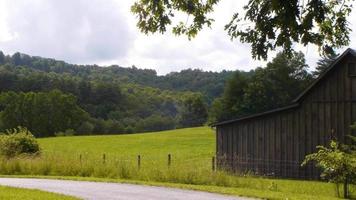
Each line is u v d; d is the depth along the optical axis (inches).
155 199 676.7
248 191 757.9
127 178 991.6
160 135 3120.1
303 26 427.5
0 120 4872.0
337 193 811.4
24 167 1120.8
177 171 926.4
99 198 685.3
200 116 6363.2
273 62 3607.3
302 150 1268.5
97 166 1064.2
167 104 7185.0
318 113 1261.1
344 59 1240.2
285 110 1294.3
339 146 1168.8
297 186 960.9
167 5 518.9
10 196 647.8
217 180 884.0
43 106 4965.6
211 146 2301.9
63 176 1048.2
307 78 3661.4
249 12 453.4
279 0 424.5
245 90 3575.3
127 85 7677.2
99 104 6274.6
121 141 2753.4
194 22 526.3
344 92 1238.3
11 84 5920.3
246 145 1334.9
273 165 1295.5
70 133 4825.3
